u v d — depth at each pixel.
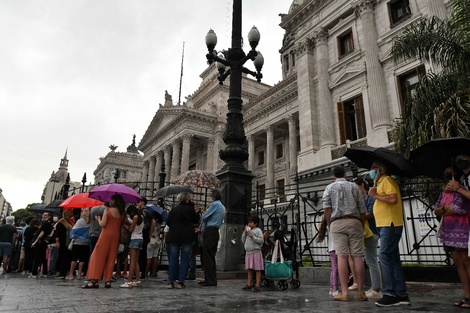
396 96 16.16
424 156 4.75
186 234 6.37
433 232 8.01
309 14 21.67
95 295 4.88
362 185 5.90
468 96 7.71
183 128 41.81
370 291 5.24
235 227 8.38
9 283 7.10
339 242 4.75
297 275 7.00
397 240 4.30
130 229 6.50
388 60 16.94
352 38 18.92
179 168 48.19
